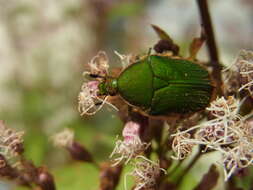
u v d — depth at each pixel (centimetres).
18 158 13
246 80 12
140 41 23
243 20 23
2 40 23
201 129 12
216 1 23
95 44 23
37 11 23
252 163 12
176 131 12
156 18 24
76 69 22
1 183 15
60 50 23
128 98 12
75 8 23
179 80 12
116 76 12
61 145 14
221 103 12
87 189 15
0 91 21
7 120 21
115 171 13
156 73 12
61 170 16
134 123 12
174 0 24
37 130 20
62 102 21
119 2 23
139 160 12
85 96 12
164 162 12
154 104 12
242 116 12
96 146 18
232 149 12
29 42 23
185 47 20
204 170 16
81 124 19
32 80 22
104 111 19
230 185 13
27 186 13
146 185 12
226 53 22
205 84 12
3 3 23
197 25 23
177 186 13
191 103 12
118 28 23
